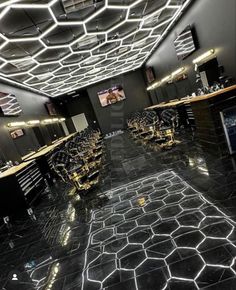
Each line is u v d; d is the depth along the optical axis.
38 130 10.69
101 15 6.13
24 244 3.47
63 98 18.31
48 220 4.12
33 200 5.29
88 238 3.00
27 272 2.69
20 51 6.66
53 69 9.56
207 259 1.98
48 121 12.88
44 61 8.13
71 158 5.21
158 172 4.70
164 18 8.15
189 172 4.11
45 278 2.46
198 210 2.78
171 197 3.37
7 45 6.01
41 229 3.82
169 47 10.74
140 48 11.43
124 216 3.28
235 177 3.29
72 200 4.79
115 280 2.10
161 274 1.99
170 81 11.92
